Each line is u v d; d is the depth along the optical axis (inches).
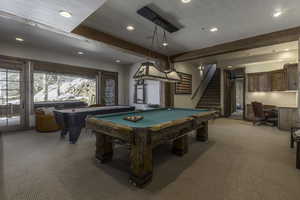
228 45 174.2
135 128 72.9
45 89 336.5
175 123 89.0
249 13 114.3
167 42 174.6
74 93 378.9
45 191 69.7
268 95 235.0
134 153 74.5
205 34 152.2
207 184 75.4
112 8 108.5
